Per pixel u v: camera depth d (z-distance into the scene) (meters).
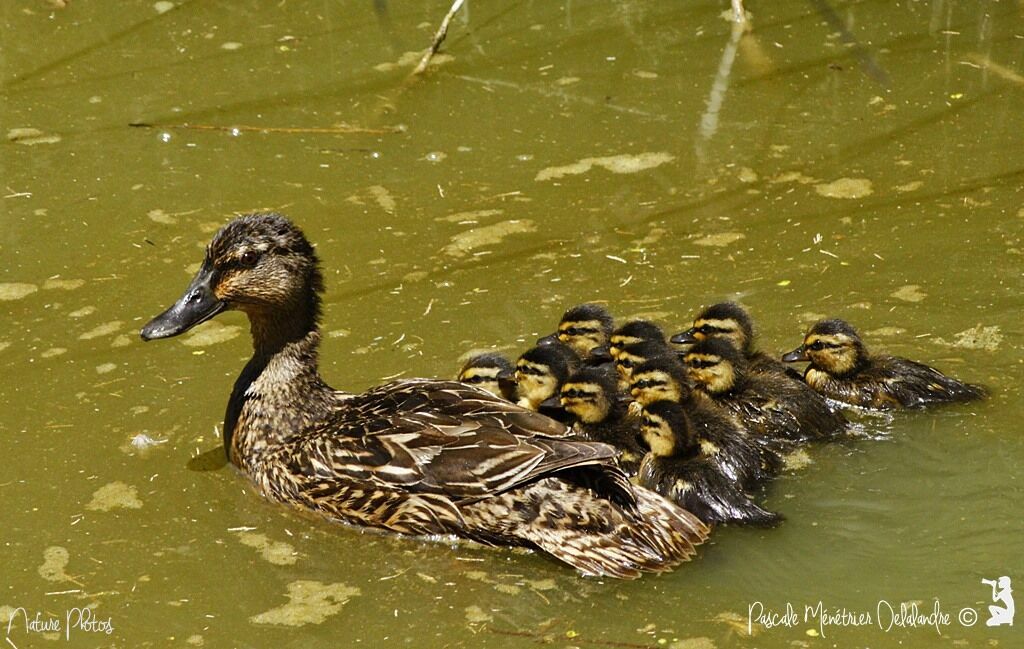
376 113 16.98
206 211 15.08
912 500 10.62
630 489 10.20
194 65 18.05
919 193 15.06
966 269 13.62
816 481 10.91
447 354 12.70
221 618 9.73
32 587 10.06
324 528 10.75
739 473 10.86
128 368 12.71
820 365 12.18
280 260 11.14
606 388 11.81
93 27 18.97
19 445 11.62
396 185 15.56
